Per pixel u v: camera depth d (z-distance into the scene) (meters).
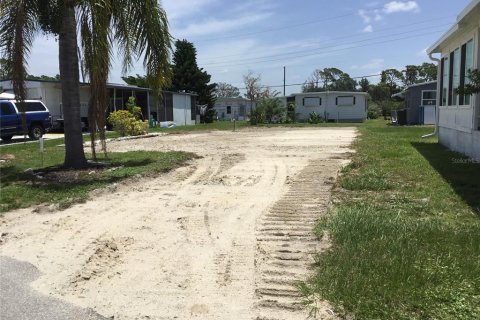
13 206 6.73
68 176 8.96
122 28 9.97
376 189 7.33
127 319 3.43
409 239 4.62
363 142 15.70
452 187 7.14
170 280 4.13
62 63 9.77
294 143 16.73
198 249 4.91
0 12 8.55
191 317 3.44
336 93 42.84
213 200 7.20
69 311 3.57
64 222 5.99
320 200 6.90
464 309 3.24
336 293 3.57
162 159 11.57
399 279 3.68
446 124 13.56
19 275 4.30
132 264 4.53
